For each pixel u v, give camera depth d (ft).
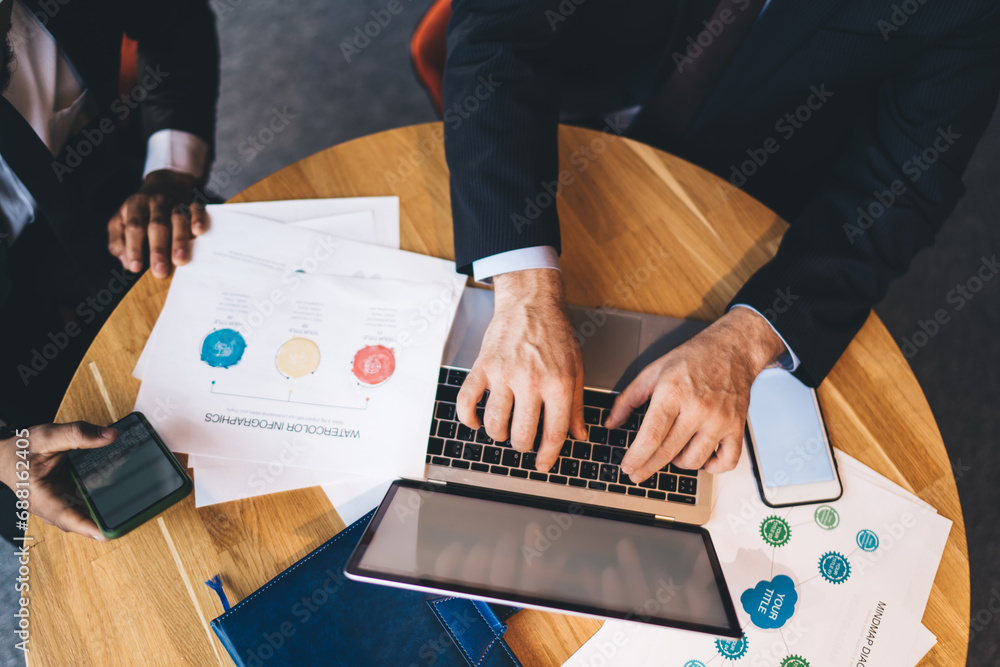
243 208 2.76
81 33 2.97
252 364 2.39
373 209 2.81
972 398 5.19
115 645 1.96
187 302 2.51
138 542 2.10
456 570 1.83
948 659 2.07
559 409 2.25
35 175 2.69
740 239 2.86
